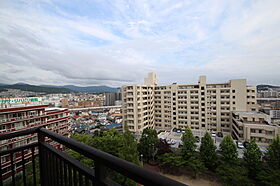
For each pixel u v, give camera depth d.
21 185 8.72
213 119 29.39
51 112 20.28
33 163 2.09
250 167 12.22
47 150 1.93
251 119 22.97
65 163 1.60
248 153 12.59
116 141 12.28
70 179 1.54
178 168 14.69
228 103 28.38
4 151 1.87
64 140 1.55
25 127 16.69
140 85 29.09
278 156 11.63
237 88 27.73
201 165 12.95
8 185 12.52
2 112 14.59
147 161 16.84
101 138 12.62
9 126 15.33
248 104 28.19
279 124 21.23
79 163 1.45
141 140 17.56
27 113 17.16
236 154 13.71
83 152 1.28
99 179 1.12
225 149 13.95
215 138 23.44
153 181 0.73
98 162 1.13
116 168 0.97
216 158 14.16
